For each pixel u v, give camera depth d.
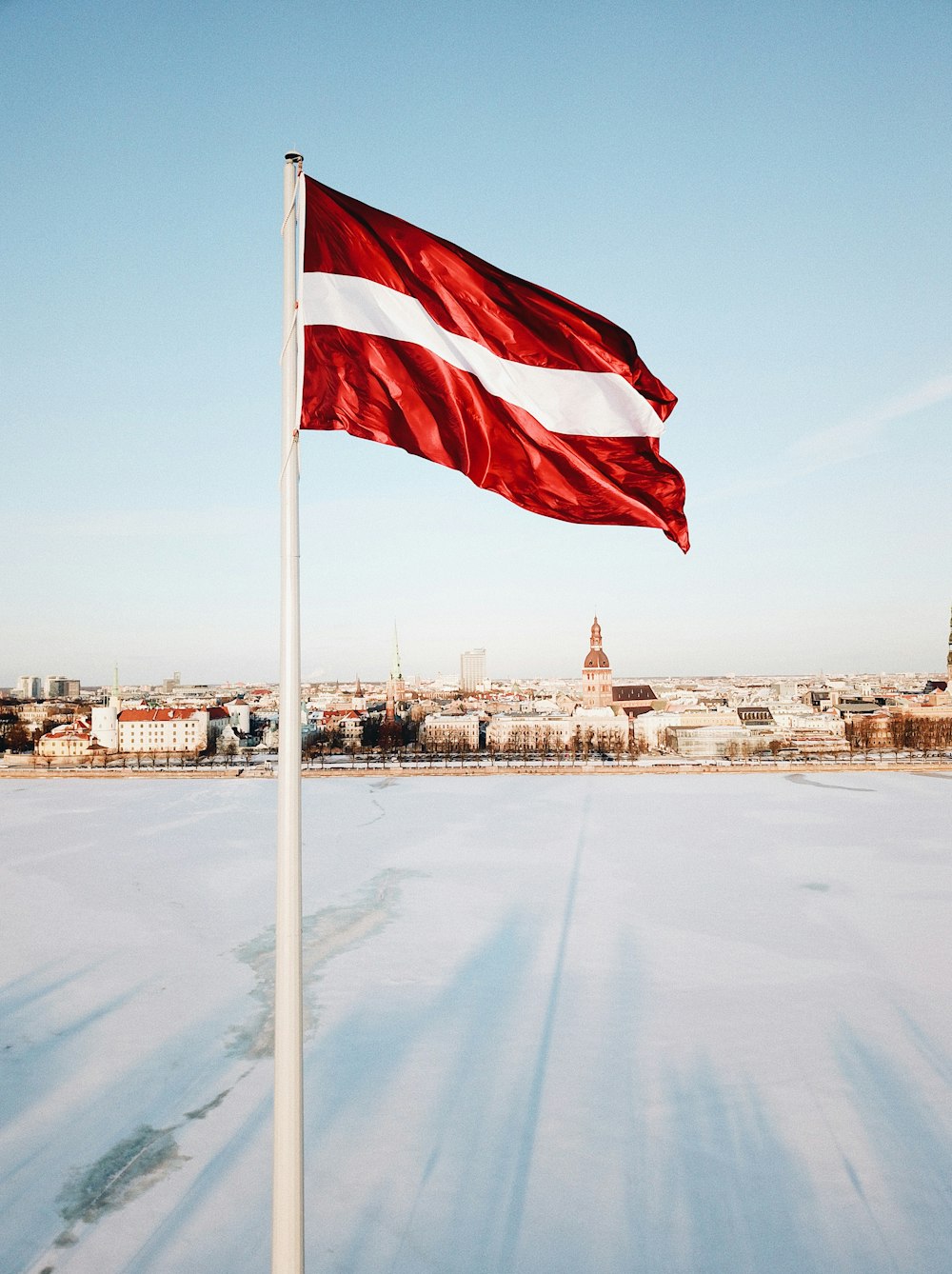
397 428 6.20
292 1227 4.70
